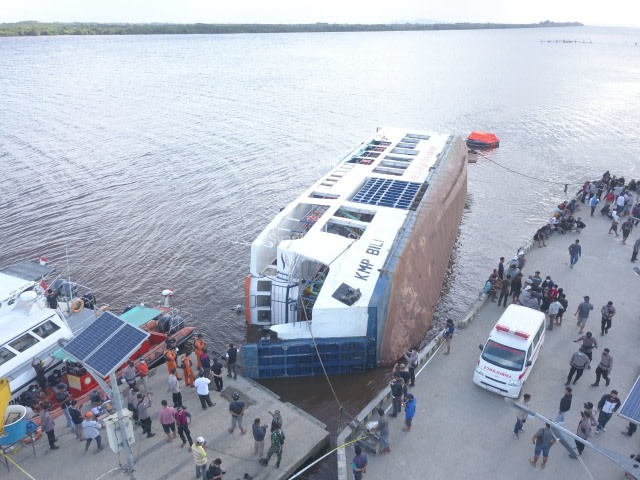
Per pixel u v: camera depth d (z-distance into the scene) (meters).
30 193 40.72
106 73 114.06
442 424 16.61
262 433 14.90
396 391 16.38
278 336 20.53
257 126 62.81
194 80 102.12
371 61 144.38
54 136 57.19
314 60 146.75
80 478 14.65
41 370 18.44
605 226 31.77
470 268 30.47
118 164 48.00
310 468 16.39
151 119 66.12
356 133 59.62
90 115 68.12
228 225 35.69
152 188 42.19
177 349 21.80
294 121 65.56
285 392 20.31
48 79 103.38
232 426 16.27
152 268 30.16
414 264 23.05
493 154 53.16
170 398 17.92
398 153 36.22
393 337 21.08
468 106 76.44
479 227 35.94
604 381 18.36
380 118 67.69
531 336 17.92
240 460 15.26
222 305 26.67
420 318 23.12
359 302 19.98
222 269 30.12
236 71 117.88
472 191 42.91
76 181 43.41
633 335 21.03
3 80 101.62
